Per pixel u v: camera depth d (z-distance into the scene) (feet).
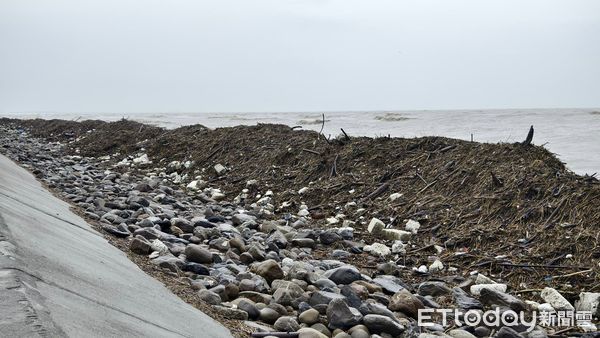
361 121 173.17
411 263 22.57
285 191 37.35
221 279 16.47
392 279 19.58
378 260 23.00
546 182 26.55
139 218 25.07
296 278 17.75
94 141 74.69
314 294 15.33
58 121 120.06
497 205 25.96
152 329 8.92
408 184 32.32
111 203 27.71
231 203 36.76
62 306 7.67
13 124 142.00
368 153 38.68
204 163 49.14
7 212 12.65
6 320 6.35
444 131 116.88
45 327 6.44
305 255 22.99
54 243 11.96
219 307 13.37
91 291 9.34
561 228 22.63
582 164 56.75
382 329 13.69
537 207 24.61
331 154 40.55
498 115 194.08
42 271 8.95
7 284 7.46
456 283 19.85
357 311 14.35
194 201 35.94
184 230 24.86
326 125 152.15
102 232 20.04
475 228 24.58
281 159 43.55
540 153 31.01
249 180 41.39
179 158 53.62
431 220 26.91
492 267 20.97
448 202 28.43
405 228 26.81
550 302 17.61
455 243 23.91
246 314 13.50
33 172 36.52
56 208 20.80
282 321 13.19
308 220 30.91
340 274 18.38
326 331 13.39
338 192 34.32
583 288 18.49
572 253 20.86
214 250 21.39
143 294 11.34
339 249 24.52
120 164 56.44
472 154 32.86
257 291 15.93
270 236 24.72
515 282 19.65
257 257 20.59
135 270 14.40
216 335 10.75
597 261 19.84
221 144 52.03
